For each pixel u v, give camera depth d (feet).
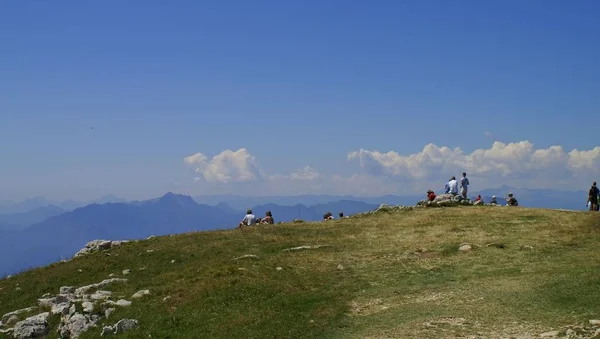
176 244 138.72
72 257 152.87
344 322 76.23
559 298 74.28
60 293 112.06
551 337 60.95
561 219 136.56
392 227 142.92
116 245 150.71
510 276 89.97
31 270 146.72
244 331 74.90
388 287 91.81
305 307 84.74
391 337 67.72
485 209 161.99
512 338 62.49
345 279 98.53
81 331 83.25
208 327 77.41
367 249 119.65
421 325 70.79
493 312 72.54
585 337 59.47
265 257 116.67
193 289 94.32
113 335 78.64
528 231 124.26
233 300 88.02
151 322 81.35
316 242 129.08
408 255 111.55
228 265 108.06
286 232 143.74
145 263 125.18
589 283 78.38
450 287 87.76
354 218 169.58
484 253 107.65
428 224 142.10
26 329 88.69
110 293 99.60
